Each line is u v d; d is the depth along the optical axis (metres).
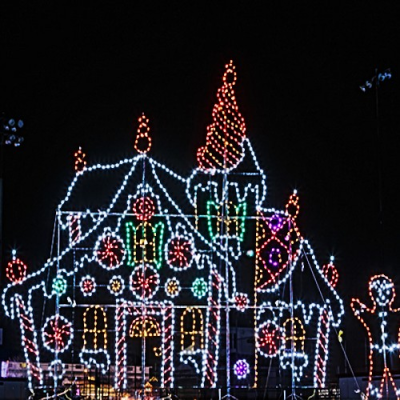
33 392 21.16
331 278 23.34
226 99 22.09
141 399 20.91
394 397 21.83
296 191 22.61
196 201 22.41
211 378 23.67
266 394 22.92
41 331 22.11
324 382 22.86
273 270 23.12
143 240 21.41
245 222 22.89
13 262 21.98
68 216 21.67
